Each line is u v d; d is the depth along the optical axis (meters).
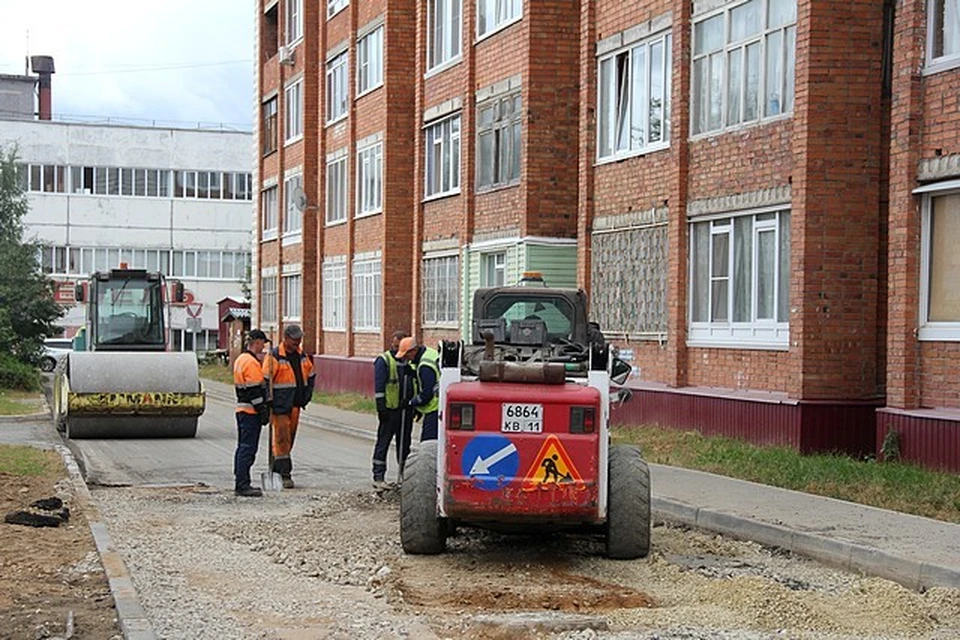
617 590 10.03
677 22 21.36
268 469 18.06
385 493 15.23
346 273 38.91
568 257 25.92
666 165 21.91
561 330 13.32
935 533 11.86
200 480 17.28
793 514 13.09
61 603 8.95
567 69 25.86
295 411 16.61
